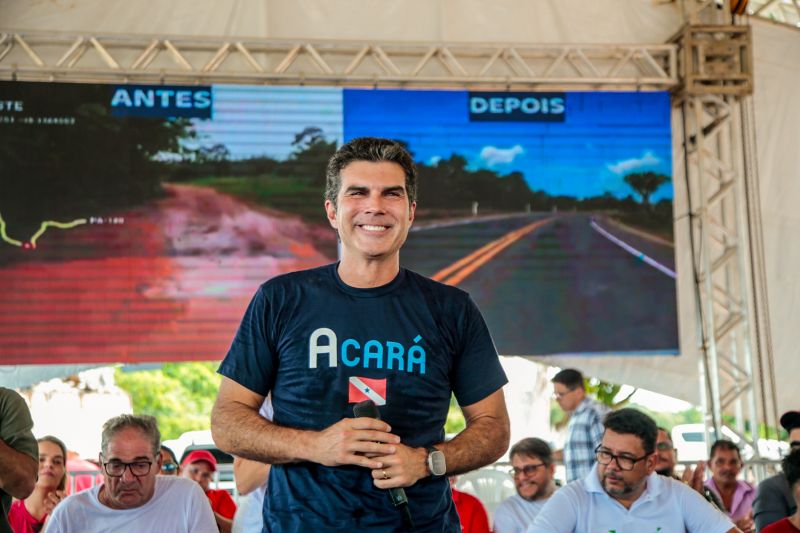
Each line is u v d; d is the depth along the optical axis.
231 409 2.17
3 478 2.76
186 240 6.84
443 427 2.22
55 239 6.75
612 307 7.05
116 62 6.89
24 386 6.70
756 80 7.45
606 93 7.16
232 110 6.94
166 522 3.78
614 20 7.30
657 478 3.70
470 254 7.00
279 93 6.97
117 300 6.76
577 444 6.04
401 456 2.04
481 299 6.99
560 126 7.12
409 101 7.04
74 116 6.83
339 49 7.04
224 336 6.82
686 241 7.23
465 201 7.02
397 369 2.15
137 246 6.80
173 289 6.81
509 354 6.99
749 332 7.12
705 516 3.63
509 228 7.04
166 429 15.22
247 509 3.38
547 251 7.05
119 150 6.85
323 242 6.92
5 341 6.66
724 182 7.28
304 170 6.96
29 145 6.79
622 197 7.12
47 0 6.87
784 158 7.39
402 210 2.17
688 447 11.08
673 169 7.23
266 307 2.21
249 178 6.92
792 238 7.32
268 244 6.89
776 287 7.30
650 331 7.06
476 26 7.20
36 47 6.84
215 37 6.86
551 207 7.07
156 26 6.96
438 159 7.03
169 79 6.90
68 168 6.81
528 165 7.09
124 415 3.82
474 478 6.36
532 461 5.04
